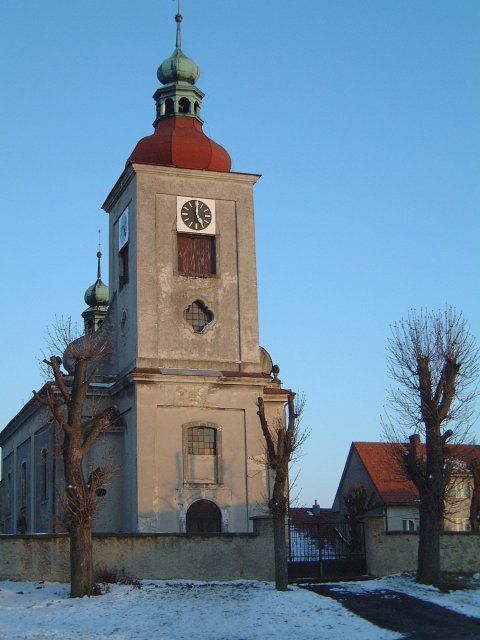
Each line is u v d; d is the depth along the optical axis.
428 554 35.44
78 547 32.88
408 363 38.84
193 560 36.25
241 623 28.94
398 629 28.25
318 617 29.66
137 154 49.47
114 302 50.47
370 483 71.06
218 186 49.38
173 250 47.66
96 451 46.31
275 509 34.66
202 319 47.62
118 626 28.53
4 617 29.77
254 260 49.03
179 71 51.34
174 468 44.56
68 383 47.78
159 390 45.22
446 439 36.62
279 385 49.81
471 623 29.05
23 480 59.44
